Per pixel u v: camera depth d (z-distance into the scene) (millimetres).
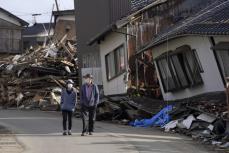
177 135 17328
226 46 20125
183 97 24328
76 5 35625
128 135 17266
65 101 17453
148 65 27719
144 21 28266
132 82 27844
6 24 57438
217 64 21406
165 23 28516
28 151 13930
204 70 22203
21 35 58375
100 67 32062
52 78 34031
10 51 57250
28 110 31969
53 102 31812
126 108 23094
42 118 24906
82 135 17281
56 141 15891
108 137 16703
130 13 28781
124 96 27266
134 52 27953
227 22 20219
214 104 18516
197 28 20906
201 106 18656
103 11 32688
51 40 46188
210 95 20688
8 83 35938
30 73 35219
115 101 24328
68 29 51562
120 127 20234
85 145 14875
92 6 33938
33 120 23750
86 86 17328
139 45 28047
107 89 30609
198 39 22234
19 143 15586
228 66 20875
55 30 53719
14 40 57812
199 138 16188
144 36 28188
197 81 22812
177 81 24578
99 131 18625
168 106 20828
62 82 33812
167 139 16234
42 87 34438
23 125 21250
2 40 56969
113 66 29844
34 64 35031
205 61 22016
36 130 19203
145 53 27797
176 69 24453
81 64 34625
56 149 14195
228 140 15258
